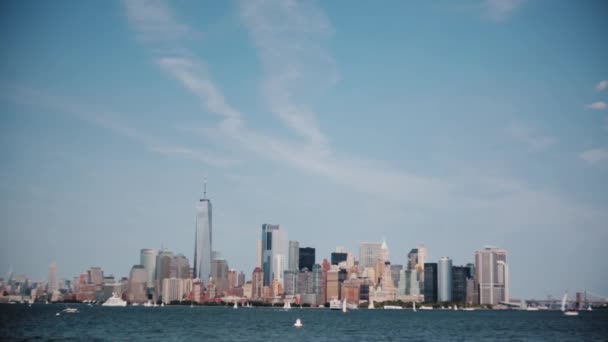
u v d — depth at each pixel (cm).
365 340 18075
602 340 19225
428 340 18538
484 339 19362
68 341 15888
